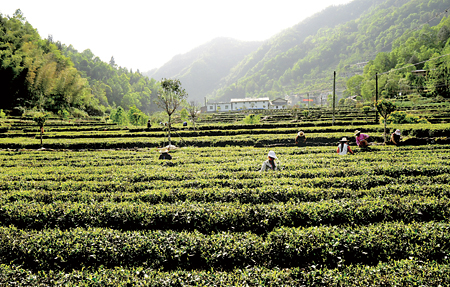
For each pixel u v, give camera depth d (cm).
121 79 19512
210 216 758
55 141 2675
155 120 5903
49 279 541
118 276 535
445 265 529
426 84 9444
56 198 930
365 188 999
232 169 1312
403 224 684
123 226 775
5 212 804
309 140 2495
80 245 631
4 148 2533
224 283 509
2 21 8419
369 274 522
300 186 986
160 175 1177
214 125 3903
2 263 611
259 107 14200
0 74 6869
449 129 2284
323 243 611
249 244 624
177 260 614
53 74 8500
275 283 507
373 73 13625
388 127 2642
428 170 1123
